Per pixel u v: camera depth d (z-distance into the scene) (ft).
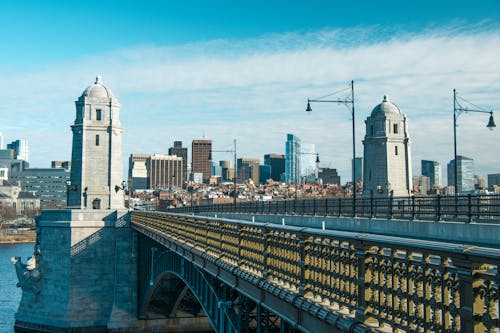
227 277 73.92
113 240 230.68
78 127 258.98
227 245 72.33
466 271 27.58
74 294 223.51
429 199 107.96
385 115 264.11
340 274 40.37
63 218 229.66
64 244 227.40
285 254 51.47
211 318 86.58
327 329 42.09
